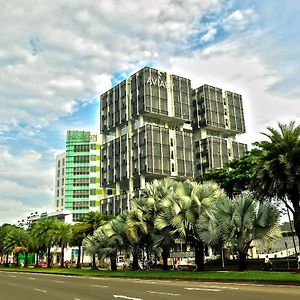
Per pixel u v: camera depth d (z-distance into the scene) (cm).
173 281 2555
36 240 7194
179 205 3203
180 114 10231
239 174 5191
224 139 11031
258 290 1694
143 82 9850
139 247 4231
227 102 11588
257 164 2692
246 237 2784
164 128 9794
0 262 12575
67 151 14862
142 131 9588
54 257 11831
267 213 2758
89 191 14375
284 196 2678
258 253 4941
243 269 2850
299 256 3014
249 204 2811
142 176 9438
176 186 3728
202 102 11200
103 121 11006
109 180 10356
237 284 2119
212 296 1498
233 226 2780
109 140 11119
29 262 11519
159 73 10131
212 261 4456
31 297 1727
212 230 2861
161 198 3794
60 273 4572
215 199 3194
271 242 2794
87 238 4959
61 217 13162
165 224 3284
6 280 3259
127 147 9950
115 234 4319
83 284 2505
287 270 2923
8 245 8756
